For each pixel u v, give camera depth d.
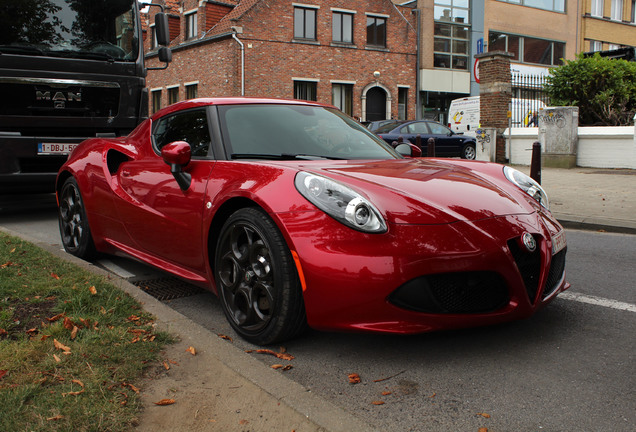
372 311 2.36
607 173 11.96
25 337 2.51
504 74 15.77
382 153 3.52
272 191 2.62
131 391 2.07
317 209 2.48
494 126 15.82
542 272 2.62
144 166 3.61
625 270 4.28
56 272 3.52
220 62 22.52
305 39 23.27
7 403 1.92
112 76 6.77
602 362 2.55
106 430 1.82
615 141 13.17
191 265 3.18
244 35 21.97
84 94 6.59
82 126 6.62
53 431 1.78
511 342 2.79
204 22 23.44
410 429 2.00
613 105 14.96
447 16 26.83
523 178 3.35
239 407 2.00
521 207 2.79
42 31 6.36
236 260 2.79
